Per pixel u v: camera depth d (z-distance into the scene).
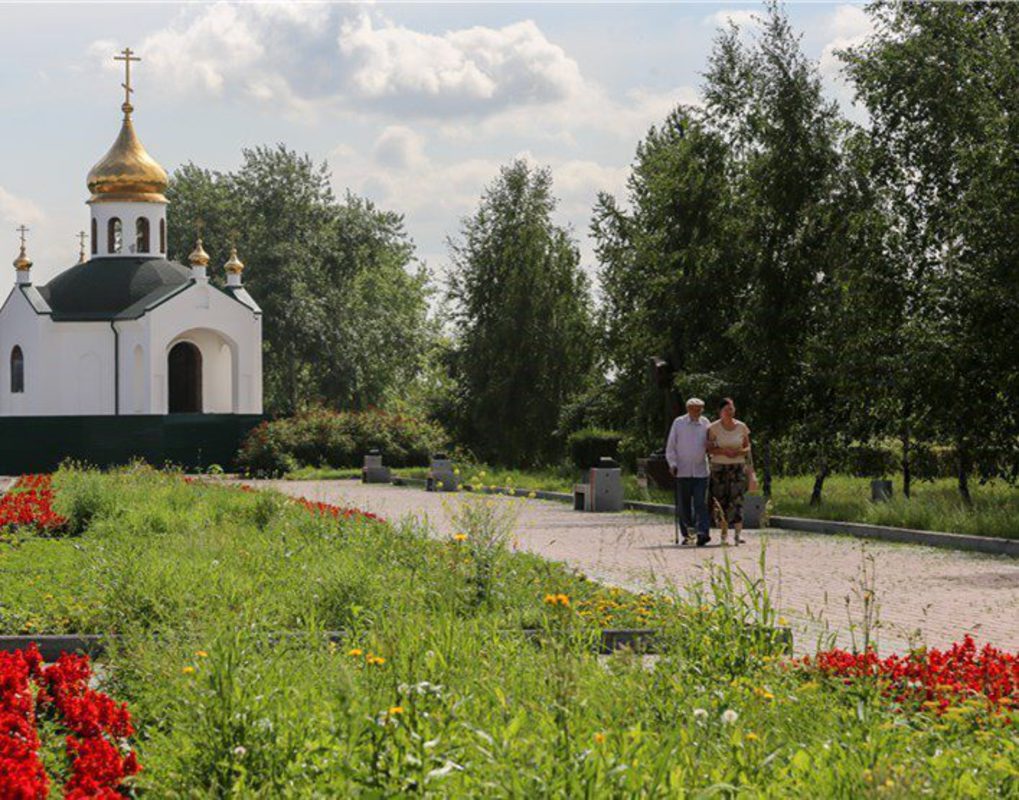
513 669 7.72
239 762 5.76
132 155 65.19
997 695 7.27
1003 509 22.67
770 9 29.70
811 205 29.06
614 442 43.22
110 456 53.34
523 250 51.84
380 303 88.00
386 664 7.45
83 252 70.75
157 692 7.70
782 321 28.67
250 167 81.62
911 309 26.94
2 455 52.75
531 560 15.40
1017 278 23.72
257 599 11.70
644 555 18.84
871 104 27.53
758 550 19.48
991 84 26.39
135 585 11.95
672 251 32.47
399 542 16.17
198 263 61.62
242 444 53.97
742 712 6.75
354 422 54.06
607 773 4.86
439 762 5.26
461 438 55.03
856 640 11.26
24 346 62.34
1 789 5.09
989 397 24.73
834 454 27.31
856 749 5.88
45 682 7.47
